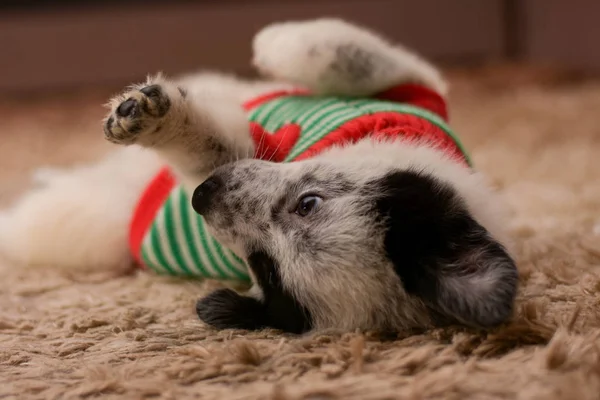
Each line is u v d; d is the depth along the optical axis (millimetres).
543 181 795
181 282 577
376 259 447
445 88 662
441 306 417
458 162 519
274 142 533
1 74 1347
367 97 606
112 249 615
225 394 387
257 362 420
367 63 594
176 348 445
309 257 455
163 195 571
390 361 413
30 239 623
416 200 450
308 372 411
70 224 613
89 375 414
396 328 454
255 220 474
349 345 430
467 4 1457
